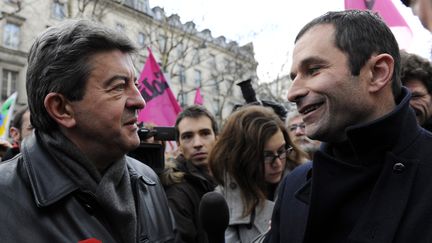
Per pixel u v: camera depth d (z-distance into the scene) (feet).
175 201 7.04
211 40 80.79
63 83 4.17
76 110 4.25
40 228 3.92
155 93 13.64
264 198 6.71
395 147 3.68
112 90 4.27
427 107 6.74
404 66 6.75
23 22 64.49
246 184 6.73
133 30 52.44
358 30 3.79
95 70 4.19
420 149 3.69
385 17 11.19
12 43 65.36
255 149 6.74
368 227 3.47
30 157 4.29
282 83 62.13
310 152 9.68
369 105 3.81
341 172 3.81
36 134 4.59
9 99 15.15
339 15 3.94
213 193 4.43
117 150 4.46
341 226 3.79
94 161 4.55
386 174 3.57
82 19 4.43
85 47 4.17
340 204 3.80
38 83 4.30
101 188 4.28
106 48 4.27
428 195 3.39
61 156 4.27
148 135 7.63
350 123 3.84
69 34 4.22
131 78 4.49
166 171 7.54
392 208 3.43
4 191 3.96
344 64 3.76
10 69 66.39
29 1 62.64
